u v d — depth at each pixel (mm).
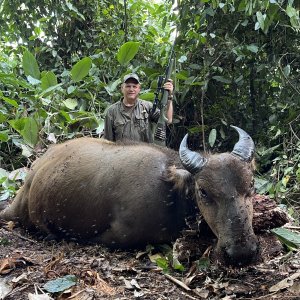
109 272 2045
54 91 3793
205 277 1978
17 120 3463
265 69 3559
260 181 3174
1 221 2908
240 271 1982
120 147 2525
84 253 2330
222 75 3797
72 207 2465
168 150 2459
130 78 3082
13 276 2061
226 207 1890
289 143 3346
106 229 2393
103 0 4781
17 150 3939
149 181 2256
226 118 3844
